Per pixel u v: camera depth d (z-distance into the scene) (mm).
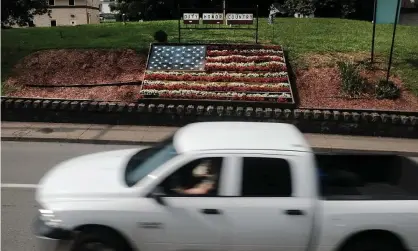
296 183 4598
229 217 4492
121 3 47406
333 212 4535
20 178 8336
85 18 69375
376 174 5641
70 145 11180
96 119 13047
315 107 13070
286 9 37312
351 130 12531
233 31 19359
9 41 17641
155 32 18047
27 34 19391
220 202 4523
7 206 6879
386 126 12422
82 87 14336
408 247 4570
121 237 4582
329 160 5855
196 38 17734
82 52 15922
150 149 5641
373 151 11055
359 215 4527
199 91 13586
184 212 4516
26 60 15555
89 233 4559
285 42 17250
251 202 4516
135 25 22062
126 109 12930
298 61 15500
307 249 4555
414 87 13992
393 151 11039
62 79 14688
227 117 12688
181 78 14219
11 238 5738
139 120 13000
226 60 15133
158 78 14266
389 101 13414
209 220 4508
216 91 13625
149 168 4977
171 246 4582
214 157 4660
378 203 4613
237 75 14352
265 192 4586
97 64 15312
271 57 15234
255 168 4637
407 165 5684
